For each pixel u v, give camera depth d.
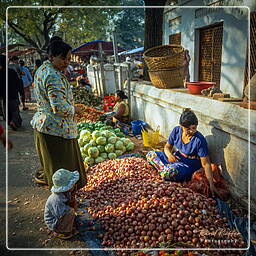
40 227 3.07
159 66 5.51
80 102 10.09
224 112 3.42
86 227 2.99
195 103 4.18
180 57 5.55
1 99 7.13
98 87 13.30
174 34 10.88
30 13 18.72
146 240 2.62
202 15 8.55
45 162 3.25
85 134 5.07
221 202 3.13
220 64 8.18
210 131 3.74
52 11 19.17
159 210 2.85
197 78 9.45
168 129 5.38
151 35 7.92
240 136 3.06
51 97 2.92
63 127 3.11
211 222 2.79
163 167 3.88
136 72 10.67
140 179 3.77
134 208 2.94
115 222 2.89
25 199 3.68
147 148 5.36
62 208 2.73
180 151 3.84
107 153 4.91
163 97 5.41
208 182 3.41
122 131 6.39
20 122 7.45
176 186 3.25
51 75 2.90
